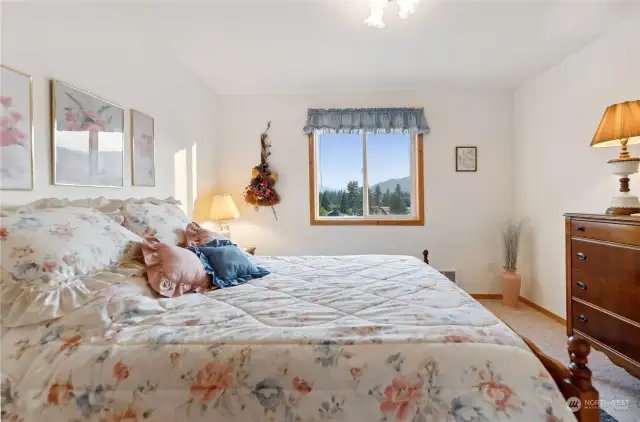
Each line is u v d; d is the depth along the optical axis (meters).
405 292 1.44
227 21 2.11
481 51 2.56
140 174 2.16
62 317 1.02
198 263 1.54
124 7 1.95
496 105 3.52
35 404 0.88
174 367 0.90
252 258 2.30
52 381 0.89
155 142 2.36
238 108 3.59
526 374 0.85
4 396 0.90
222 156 3.60
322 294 1.43
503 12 2.02
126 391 0.88
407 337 0.95
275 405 0.86
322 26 2.18
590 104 2.46
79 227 1.27
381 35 2.30
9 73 1.31
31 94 1.40
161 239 1.72
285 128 3.59
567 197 2.74
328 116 3.51
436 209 3.56
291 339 0.95
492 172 3.54
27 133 1.38
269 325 1.07
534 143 3.17
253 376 0.88
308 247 3.61
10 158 1.31
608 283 1.79
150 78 2.29
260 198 3.47
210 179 3.40
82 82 1.68
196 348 0.93
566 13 2.04
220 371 0.89
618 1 1.90
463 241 3.56
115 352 0.92
